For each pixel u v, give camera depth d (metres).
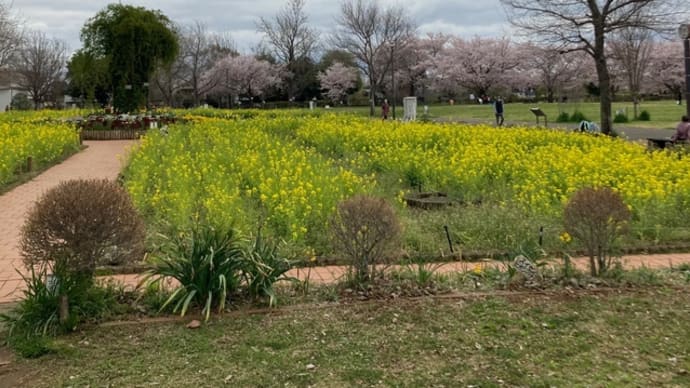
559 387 3.42
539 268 5.54
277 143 13.35
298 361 3.76
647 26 20.42
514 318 4.46
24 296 5.01
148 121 25.97
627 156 10.99
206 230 5.06
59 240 4.15
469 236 6.99
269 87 67.62
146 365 3.71
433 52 63.28
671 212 7.76
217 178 9.23
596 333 4.19
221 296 4.51
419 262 5.67
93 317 4.37
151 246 6.44
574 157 10.70
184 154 12.30
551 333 4.20
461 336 4.15
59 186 4.37
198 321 4.37
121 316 4.45
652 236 7.22
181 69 58.66
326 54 67.88
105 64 30.59
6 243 7.16
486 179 9.91
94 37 30.66
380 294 4.94
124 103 31.11
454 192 9.64
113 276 5.53
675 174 9.63
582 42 21.36
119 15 30.72
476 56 60.56
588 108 43.53
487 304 4.74
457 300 4.85
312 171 9.35
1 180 11.02
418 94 66.81
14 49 37.00
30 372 3.65
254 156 10.67
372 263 5.16
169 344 4.00
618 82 53.19
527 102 60.84
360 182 8.88
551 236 6.80
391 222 5.09
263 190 8.05
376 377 3.55
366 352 3.89
